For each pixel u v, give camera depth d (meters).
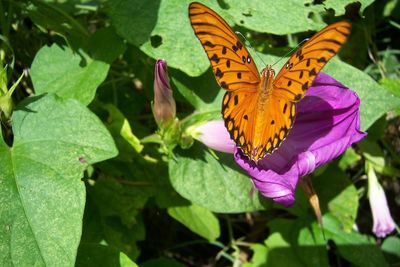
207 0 0.46
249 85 0.38
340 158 0.51
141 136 0.50
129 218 0.48
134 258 0.48
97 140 0.41
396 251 0.53
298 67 0.37
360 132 0.42
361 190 0.54
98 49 0.47
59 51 0.47
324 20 0.54
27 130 0.42
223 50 0.37
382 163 0.52
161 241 0.55
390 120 0.55
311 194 0.45
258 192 0.46
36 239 0.39
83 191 0.40
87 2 0.50
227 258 0.55
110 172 0.49
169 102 0.44
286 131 0.38
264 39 0.51
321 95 0.42
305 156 0.42
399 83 0.52
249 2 0.47
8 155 0.41
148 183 0.49
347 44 0.55
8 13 0.48
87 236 0.47
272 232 0.51
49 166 0.41
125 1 0.46
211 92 0.47
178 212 0.49
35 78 0.46
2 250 0.39
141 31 0.46
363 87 0.46
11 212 0.39
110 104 0.48
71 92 0.46
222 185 0.46
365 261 0.50
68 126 0.42
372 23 0.55
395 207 0.56
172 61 0.45
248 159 0.42
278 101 0.38
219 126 0.44
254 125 0.38
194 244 0.55
